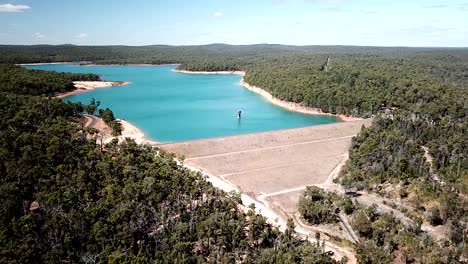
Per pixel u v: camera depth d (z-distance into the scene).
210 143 166.00
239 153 159.75
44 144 116.25
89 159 112.69
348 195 126.50
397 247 96.31
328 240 100.50
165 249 85.19
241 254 88.44
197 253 87.38
